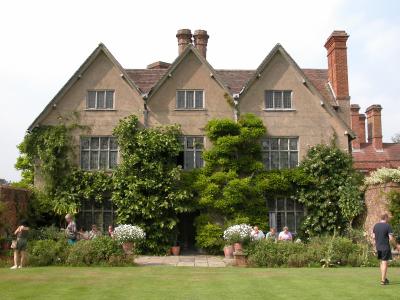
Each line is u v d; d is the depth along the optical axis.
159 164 22.89
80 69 24.59
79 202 23.22
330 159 23.88
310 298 9.69
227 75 27.53
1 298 9.69
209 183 23.38
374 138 39.69
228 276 13.21
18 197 20.75
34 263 16.09
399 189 20.17
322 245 17.52
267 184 23.44
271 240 17.88
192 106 24.75
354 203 23.02
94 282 11.91
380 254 11.70
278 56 25.41
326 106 25.06
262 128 24.27
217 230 22.58
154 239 22.42
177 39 28.19
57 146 23.70
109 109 24.48
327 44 28.11
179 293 10.31
